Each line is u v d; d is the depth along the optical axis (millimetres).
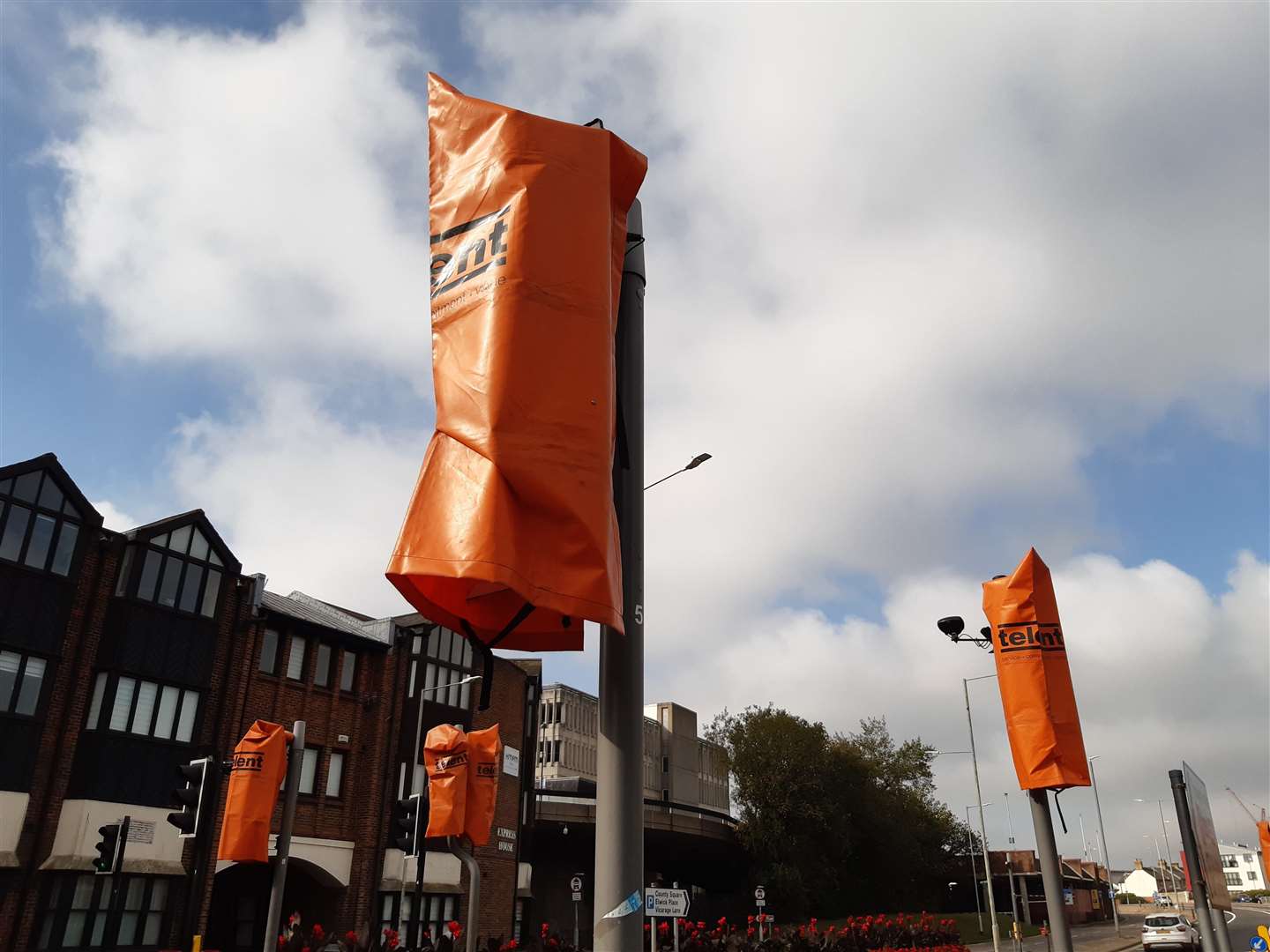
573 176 4191
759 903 42969
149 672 27016
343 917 31406
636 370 4348
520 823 41750
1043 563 11688
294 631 32406
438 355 4020
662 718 93250
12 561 24703
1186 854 10586
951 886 85188
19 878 23422
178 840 26578
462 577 3428
